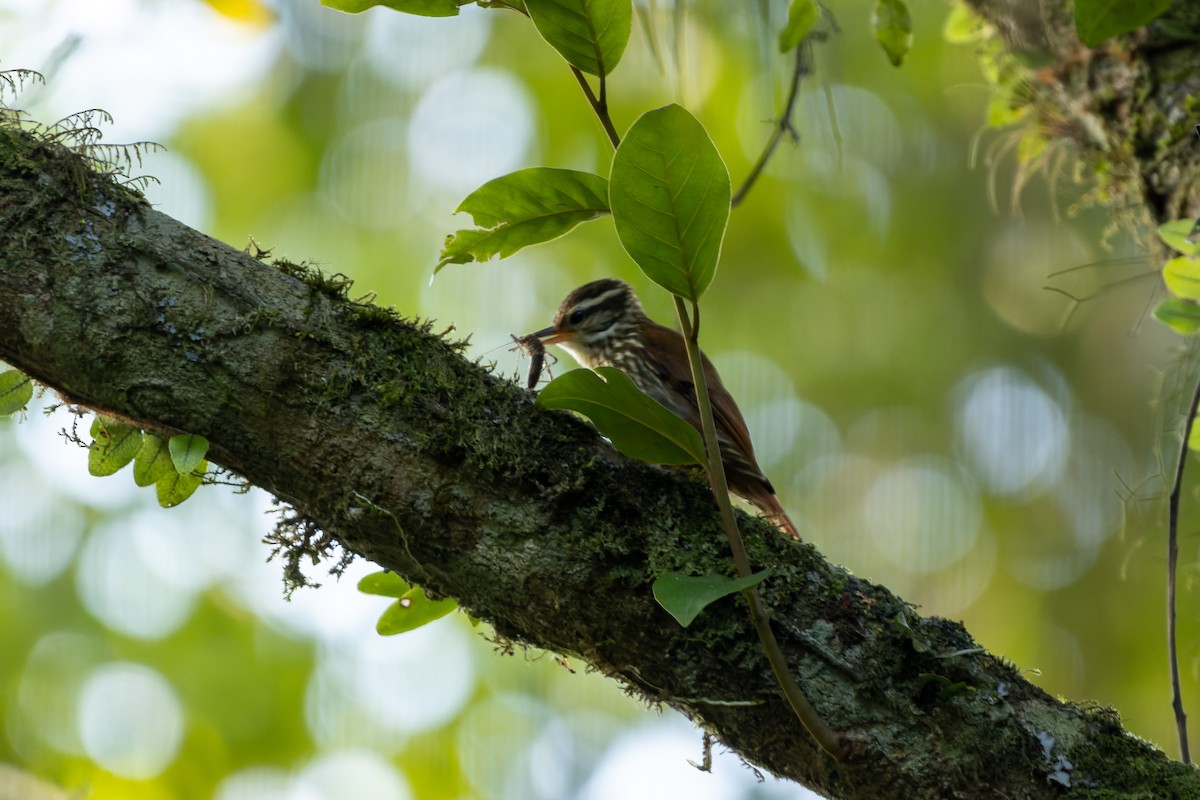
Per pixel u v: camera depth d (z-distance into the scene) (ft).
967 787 14.79
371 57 50.62
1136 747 15.16
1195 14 25.22
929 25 51.70
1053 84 27.78
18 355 15.84
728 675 15.31
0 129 16.31
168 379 15.83
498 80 50.31
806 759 15.29
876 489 54.70
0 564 43.04
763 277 53.98
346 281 16.81
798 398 54.29
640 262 14.44
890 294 55.36
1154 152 25.38
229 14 37.65
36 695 41.52
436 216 49.32
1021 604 53.57
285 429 15.94
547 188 16.46
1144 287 51.24
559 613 15.71
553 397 14.89
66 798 38.93
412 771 44.09
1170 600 20.94
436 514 15.80
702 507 16.11
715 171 13.93
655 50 26.50
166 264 16.06
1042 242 54.44
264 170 48.65
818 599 15.58
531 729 46.34
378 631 18.93
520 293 49.24
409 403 16.05
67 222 15.90
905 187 54.90
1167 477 31.63
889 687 15.15
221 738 41.70
